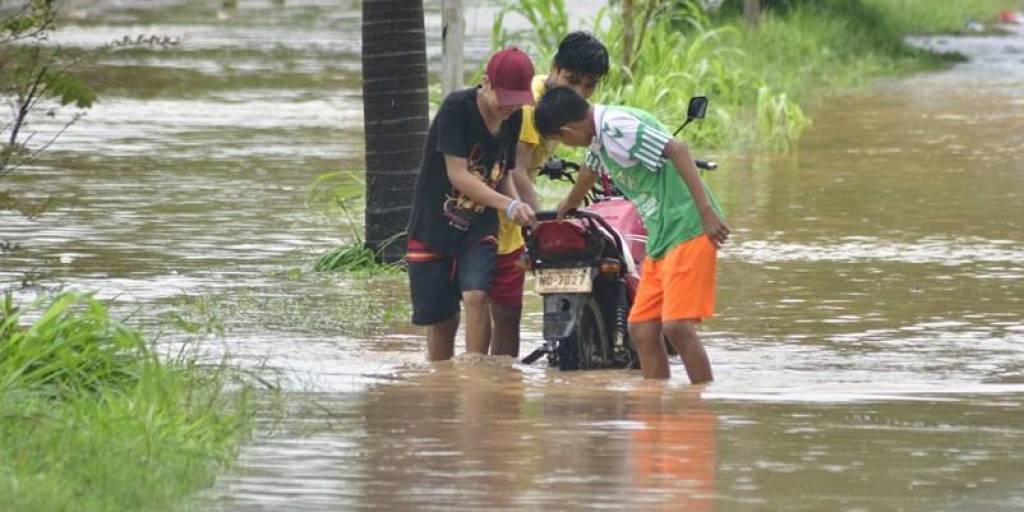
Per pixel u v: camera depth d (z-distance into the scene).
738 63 87.94
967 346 31.05
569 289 28.70
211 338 31.23
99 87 82.19
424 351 30.67
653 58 69.00
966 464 20.72
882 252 41.34
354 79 88.00
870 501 18.86
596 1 122.44
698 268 27.30
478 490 19.25
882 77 94.88
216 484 19.42
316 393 25.62
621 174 27.67
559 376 28.50
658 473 20.17
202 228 45.25
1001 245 42.31
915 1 122.94
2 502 17.39
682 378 28.47
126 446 20.09
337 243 43.00
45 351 24.09
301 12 130.88
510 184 29.70
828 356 30.20
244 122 70.31
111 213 47.44
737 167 58.16
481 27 112.31
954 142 64.19
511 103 28.47
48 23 25.69
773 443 21.94
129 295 35.78
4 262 39.56
